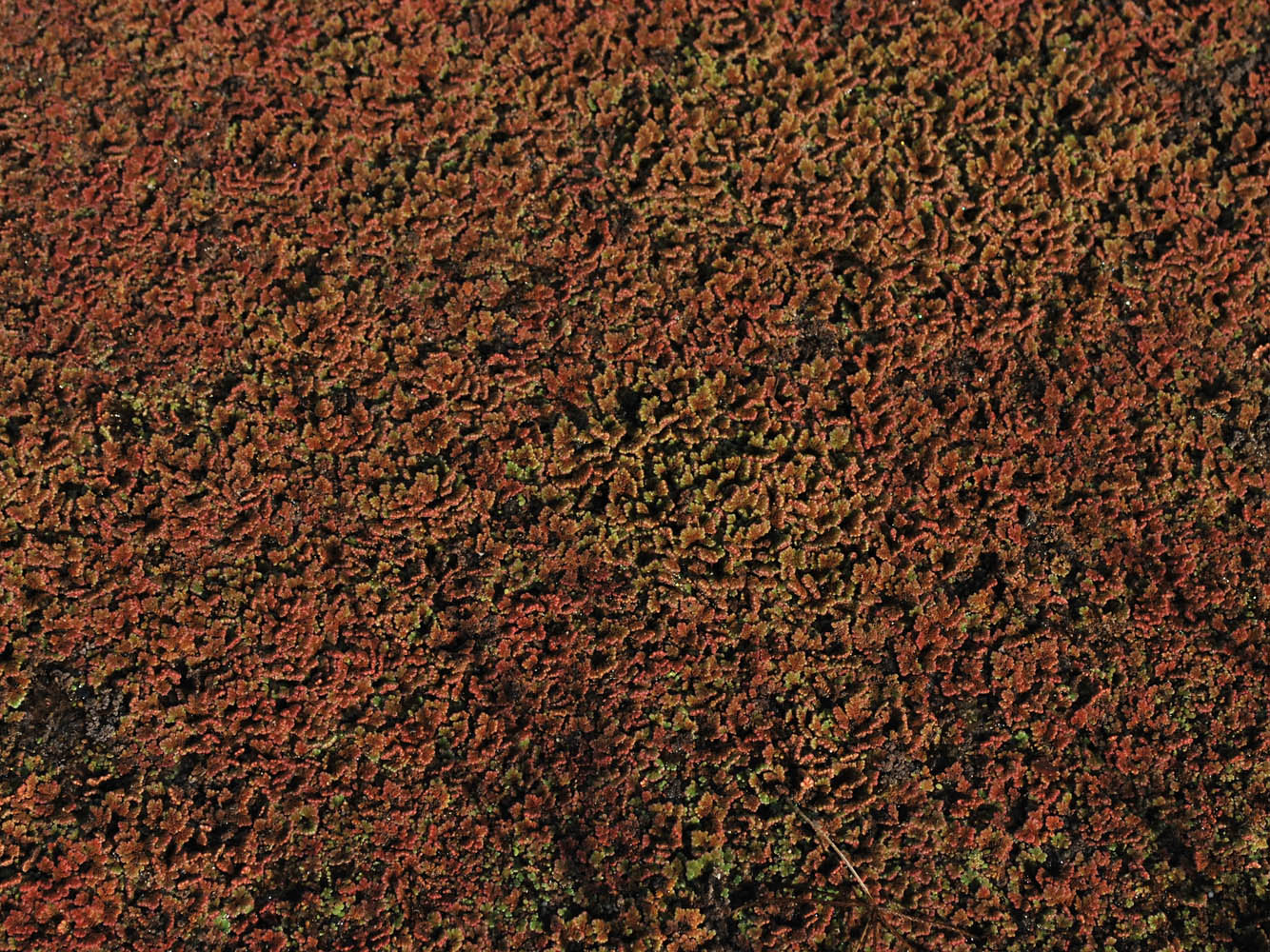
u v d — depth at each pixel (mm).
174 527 8117
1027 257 8711
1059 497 8312
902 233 8680
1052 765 7879
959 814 7785
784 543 8109
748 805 7766
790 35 9102
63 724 7828
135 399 8406
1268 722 7906
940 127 8914
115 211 8711
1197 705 7973
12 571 8000
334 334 8500
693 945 7551
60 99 8961
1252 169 8906
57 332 8492
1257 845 7723
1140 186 8891
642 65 9031
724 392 8438
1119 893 7676
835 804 7750
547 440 8383
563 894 7672
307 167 8789
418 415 8367
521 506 8312
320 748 7832
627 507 8164
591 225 8734
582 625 8078
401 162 8883
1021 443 8430
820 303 8578
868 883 7660
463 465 8359
